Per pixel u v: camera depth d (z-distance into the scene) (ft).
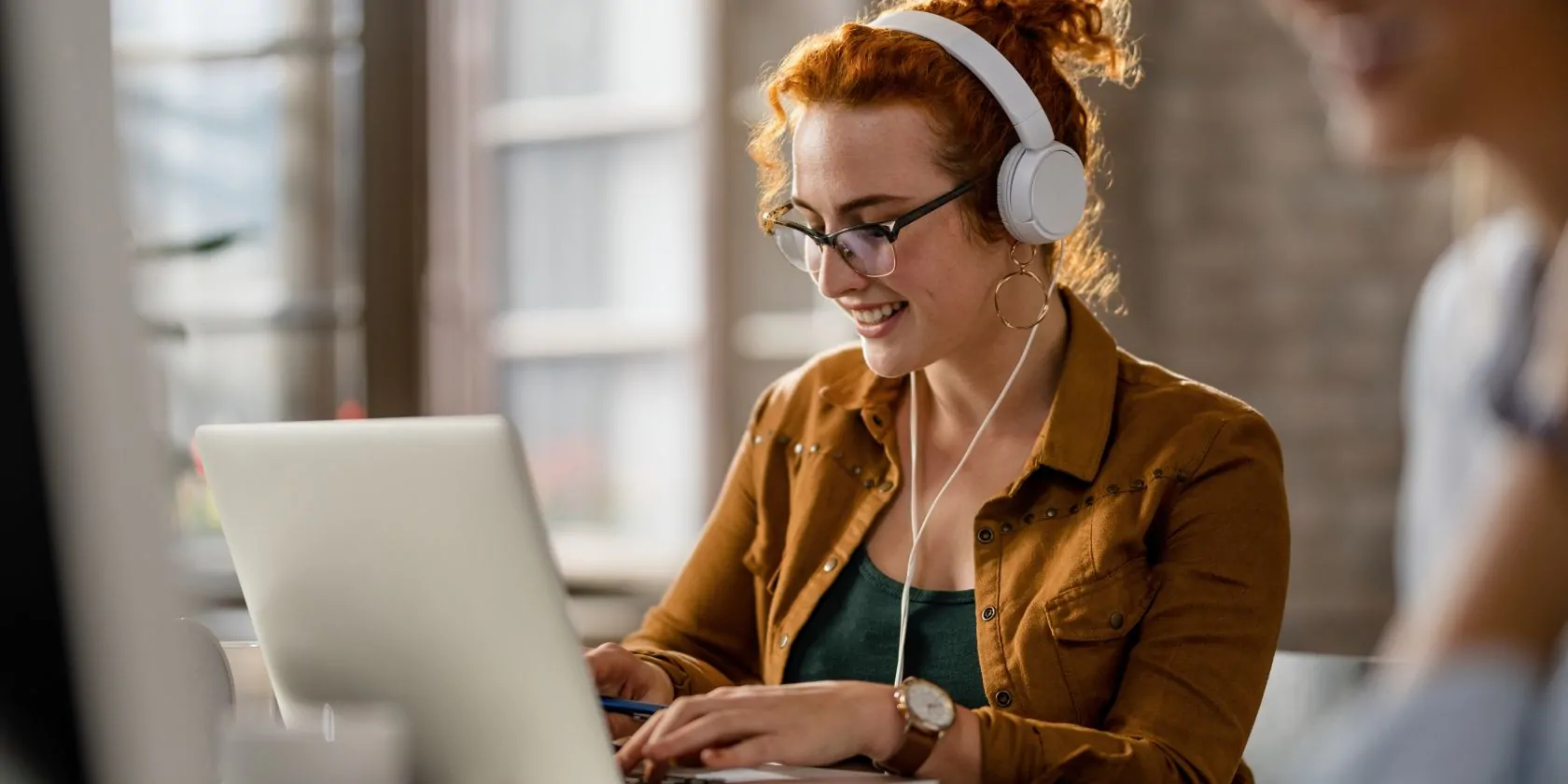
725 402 11.82
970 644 4.55
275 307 10.98
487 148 12.26
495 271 12.47
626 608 11.84
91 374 1.82
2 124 1.77
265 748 2.89
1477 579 2.21
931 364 4.80
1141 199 11.37
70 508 1.84
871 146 4.47
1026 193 4.44
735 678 5.34
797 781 3.53
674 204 11.94
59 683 1.87
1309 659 5.15
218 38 11.05
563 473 12.45
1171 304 11.33
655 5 11.98
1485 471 2.25
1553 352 2.16
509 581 3.17
